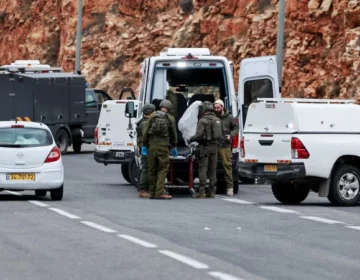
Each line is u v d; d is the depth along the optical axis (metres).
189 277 28.97
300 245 35.84
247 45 110.81
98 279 28.69
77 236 37.88
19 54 163.88
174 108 56.69
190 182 55.75
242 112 64.75
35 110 97.81
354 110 50.28
